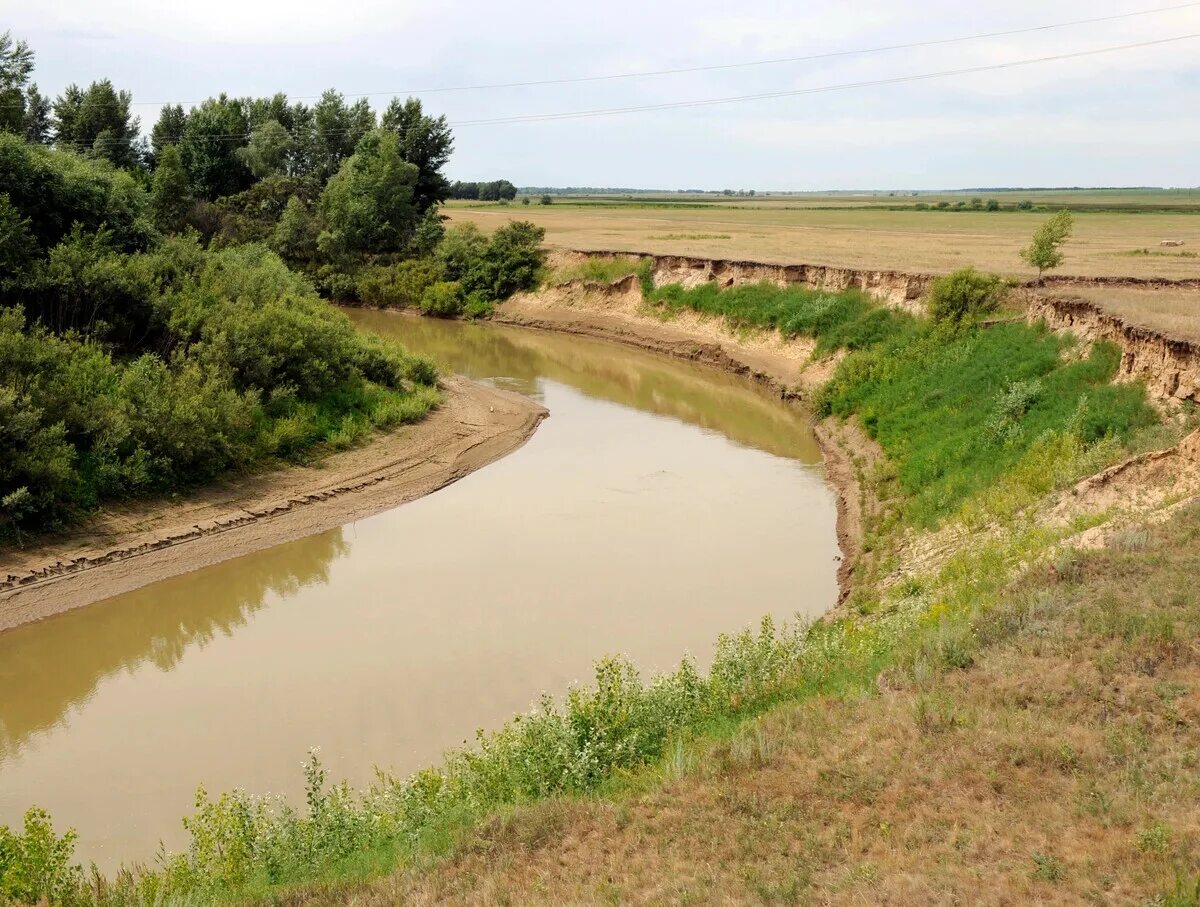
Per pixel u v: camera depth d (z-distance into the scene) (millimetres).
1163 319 22062
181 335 27969
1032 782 8742
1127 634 10961
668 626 17641
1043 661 10859
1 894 8898
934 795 8805
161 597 19453
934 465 23531
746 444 31891
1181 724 9336
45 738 14312
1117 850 7590
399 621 18016
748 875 8008
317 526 23453
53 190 29875
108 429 22922
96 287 26922
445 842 9453
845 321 39531
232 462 25422
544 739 11195
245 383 27828
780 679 12734
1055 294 29078
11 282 25656
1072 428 20531
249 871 9859
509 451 30844
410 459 28594
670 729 11523
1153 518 14805
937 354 30688
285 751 13750
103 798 12734
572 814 9484
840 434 31125
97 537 21219
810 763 9672
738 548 21922
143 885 9477
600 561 21062
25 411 21141
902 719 10148
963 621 12586
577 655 16484
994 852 7852
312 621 18156
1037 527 17234
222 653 16969
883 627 14320
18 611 18375
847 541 22172
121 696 15562
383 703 15008
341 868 9586
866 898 7406
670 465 29219
